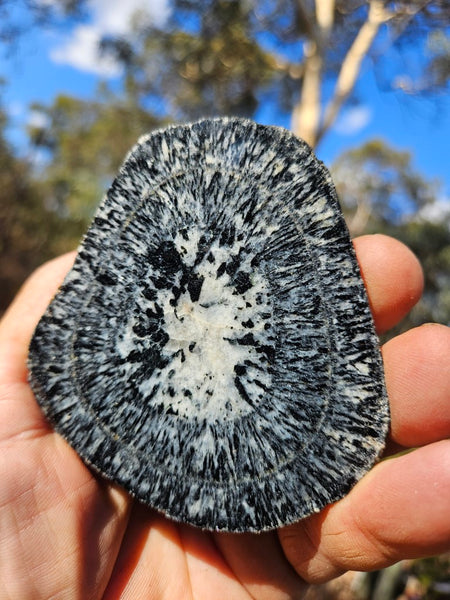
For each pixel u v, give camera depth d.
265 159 0.08
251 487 0.08
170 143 0.08
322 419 0.08
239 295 0.08
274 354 0.08
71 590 0.08
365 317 0.08
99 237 0.08
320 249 0.08
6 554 0.08
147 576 0.09
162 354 0.08
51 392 0.08
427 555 0.08
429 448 0.08
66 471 0.08
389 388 0.09
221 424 0.08
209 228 0.08
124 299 0.08
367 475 0.08
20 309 0.10
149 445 0.08
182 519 0.08
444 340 0.08
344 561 0.09
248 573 0.10
